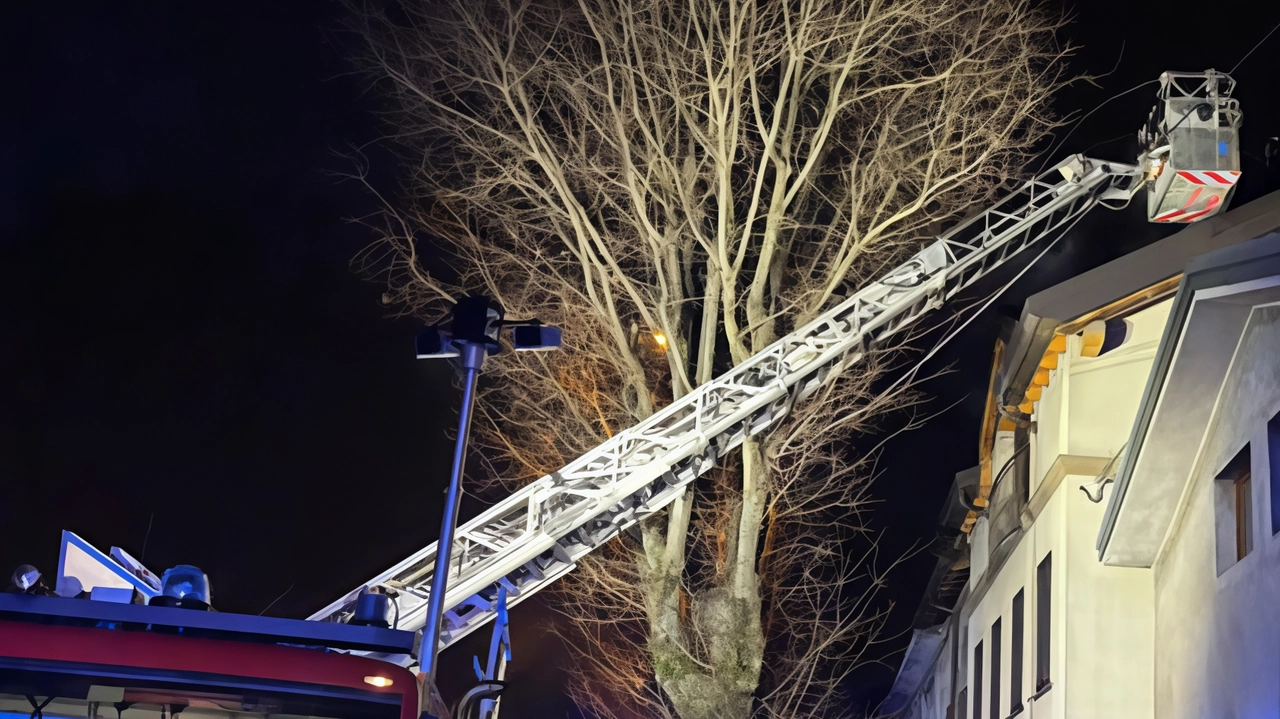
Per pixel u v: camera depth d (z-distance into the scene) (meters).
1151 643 11.48
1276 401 8.66
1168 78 14.06
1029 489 14.16
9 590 4.75
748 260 19.86
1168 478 10.44
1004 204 15.74
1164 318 12.31
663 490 13.77
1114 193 15.51
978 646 17.03
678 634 17.59
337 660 4.66
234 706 4.62
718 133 18.52
